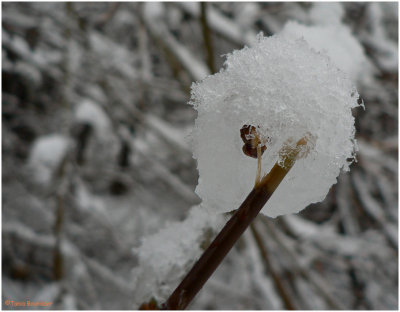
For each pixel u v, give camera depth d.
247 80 0.32
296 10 1.21
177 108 1.95
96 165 1.70
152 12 1.25
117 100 1.54
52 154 1.28
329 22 0.63
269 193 0.32
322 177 0.33
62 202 1.18
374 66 1.18
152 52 1.65
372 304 1.55
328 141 0.32
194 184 1.80
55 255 1.13
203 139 0.33
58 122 1.76
